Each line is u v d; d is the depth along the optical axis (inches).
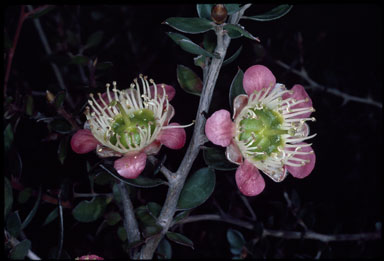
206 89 5.4
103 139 5.6
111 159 5.7
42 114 6.2
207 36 5.5
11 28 7.7
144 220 6.0
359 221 7.9
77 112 6.1
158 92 5.8
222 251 7.6
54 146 7.3
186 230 7.7
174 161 7.3
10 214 5.9
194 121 5.5
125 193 6.0
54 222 7.2
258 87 5.5
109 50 8.0
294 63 8.0
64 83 7.9
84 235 7.2
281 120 5.7
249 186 5.5
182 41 5.1
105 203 6.3
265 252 7.1
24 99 6.3
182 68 5.7
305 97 5.8
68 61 6.8
